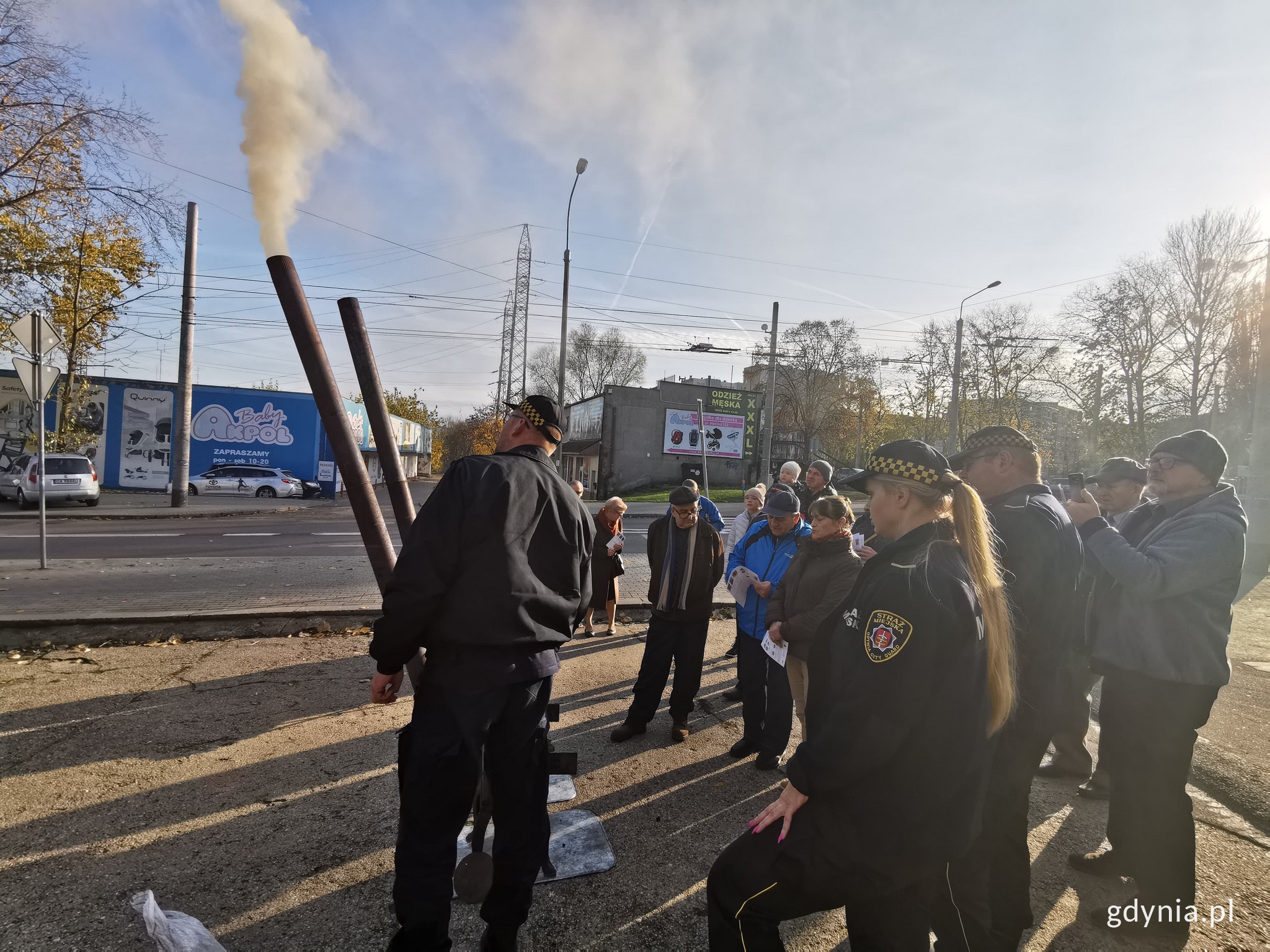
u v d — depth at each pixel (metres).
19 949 2.07
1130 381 27.23
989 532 1.74
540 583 2.02
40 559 8.62
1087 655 3.42
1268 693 5.12
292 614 5.84
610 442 35.06
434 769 1.83
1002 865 2.17
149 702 4.15
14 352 15.82
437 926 1.82
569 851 2.76
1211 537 2.37
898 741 1.45
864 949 1.65
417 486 42.66
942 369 33.41
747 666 3.87
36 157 12.85
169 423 27.70
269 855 2.62
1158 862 2.40
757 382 49.66
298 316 2.31
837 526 3.48
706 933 2.30
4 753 3.41
